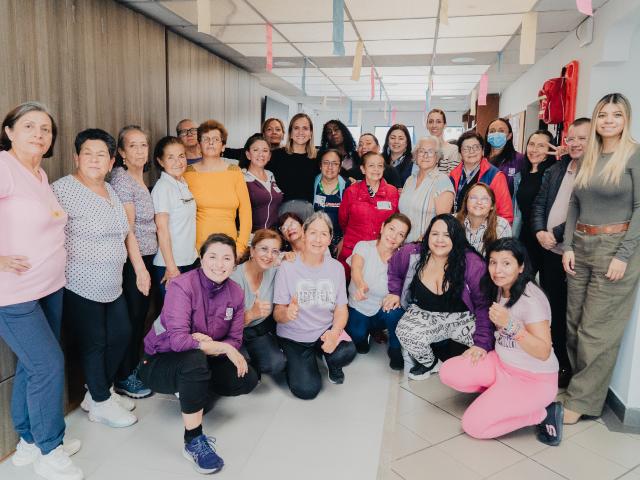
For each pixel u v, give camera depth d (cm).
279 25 436
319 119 1378
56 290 207
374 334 375
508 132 378
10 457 221
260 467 213
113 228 232
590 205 248
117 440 232
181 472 209
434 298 290
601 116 237
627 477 211
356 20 429
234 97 595
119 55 327
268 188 346
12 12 231
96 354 238
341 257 352
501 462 221
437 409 271
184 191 291
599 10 374
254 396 279
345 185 377
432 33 470
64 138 270
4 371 220
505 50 539
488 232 289
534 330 235
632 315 250
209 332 238
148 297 281
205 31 243
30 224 189
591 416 259
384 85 836
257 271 282
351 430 244
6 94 228
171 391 226
